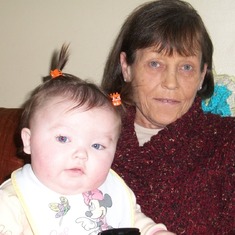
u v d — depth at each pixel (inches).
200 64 41.6
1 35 59.9
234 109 47.8
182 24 39.7
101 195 34.5
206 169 39.1
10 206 31.5
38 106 33.0
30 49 59.2
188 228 38.0
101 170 32.4
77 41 57.4
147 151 40.4
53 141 31.4
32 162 32.5
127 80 44.3
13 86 60.7
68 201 32.5
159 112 40.9
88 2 56.3
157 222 38.3
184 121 40.9
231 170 38.9
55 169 31.3
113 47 52.1
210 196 38.6
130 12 54.9
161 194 38.9
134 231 29.0
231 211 38.0
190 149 40.1
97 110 32.8
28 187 32.4
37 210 31.7
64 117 31.7
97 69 57.3
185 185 38.9
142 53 40.6
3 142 45.1
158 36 39.3
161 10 41.1
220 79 49.8
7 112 47.8
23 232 31.9
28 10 58.4
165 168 39.6
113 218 34.3
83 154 31.4
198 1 53.7
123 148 41.1
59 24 57.6
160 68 40.1
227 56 54.1
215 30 53.9
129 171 40.6
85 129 31.8
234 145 39.5
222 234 38.0
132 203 36.2
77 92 33.3
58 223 31.7
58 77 35.4
